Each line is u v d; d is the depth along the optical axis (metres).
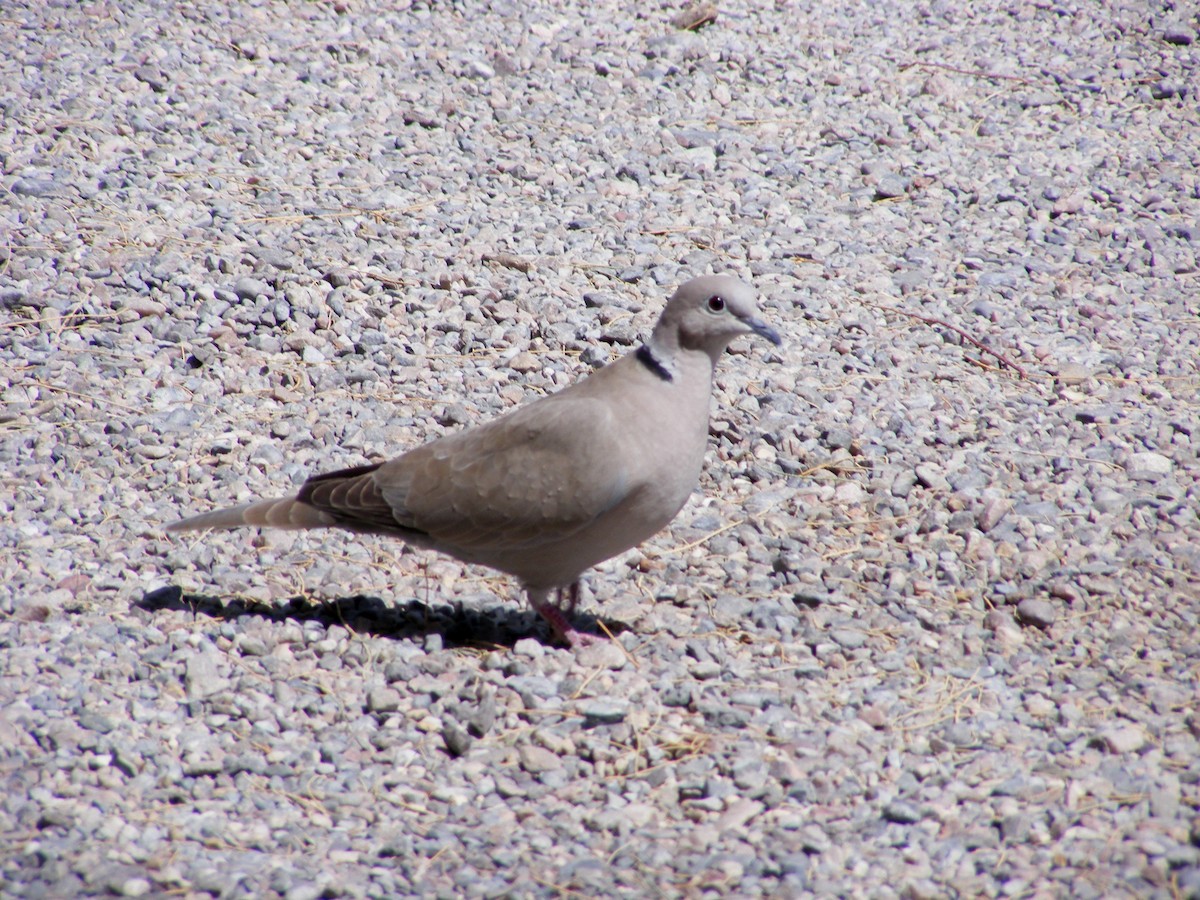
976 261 15.12
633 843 7.48
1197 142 17.97
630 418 8.79
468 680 8.86
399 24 20.11
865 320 14.05
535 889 7.09
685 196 16.36
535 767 8.08
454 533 9.11
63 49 18.58
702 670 8.93
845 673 8.95
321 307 13.73
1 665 8.77
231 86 18.05
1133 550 10.27
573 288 14.30
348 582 10.05
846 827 7.55
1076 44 20.69
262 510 9.52
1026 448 11.90
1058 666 9.01
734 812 7.64
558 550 9.05
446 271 14.52
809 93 18.92
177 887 7.07
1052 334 13.95
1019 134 18.17
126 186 15.63
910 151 17.66
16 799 7.64
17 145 16.14
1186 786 7.75
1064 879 7.07
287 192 15.79
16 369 12.58
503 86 18.69
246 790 7.91
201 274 14.10
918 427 12.27
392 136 17.30
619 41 20.08
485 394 12.59
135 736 8.23
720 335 8.82
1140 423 12.30
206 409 12.27
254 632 9.28
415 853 7.41
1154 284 14.89
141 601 9.60
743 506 11.13
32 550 10.14
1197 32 20.88
